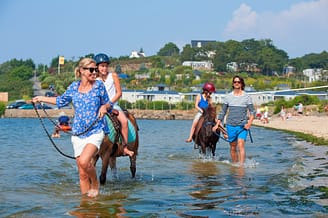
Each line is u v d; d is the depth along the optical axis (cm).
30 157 1498
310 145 1955
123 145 981
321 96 11056
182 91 12756
